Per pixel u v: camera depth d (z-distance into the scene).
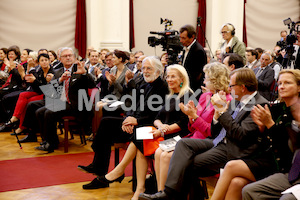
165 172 2.98
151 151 3.30
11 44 9.01
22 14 9.02
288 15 11.26
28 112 5.86
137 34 9.84
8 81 7.12
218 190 2.50
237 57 3.88
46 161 4.81
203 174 2.82
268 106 2.54
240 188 2.44
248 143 2.55
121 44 8.89
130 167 4.59
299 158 2.23
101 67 6.94
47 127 5.29
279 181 2.27
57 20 9.21
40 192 3.66
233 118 2.71
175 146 2.91
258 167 2.46
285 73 2.38
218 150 2.81
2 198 3.48
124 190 3.76
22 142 5.96
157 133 3.28
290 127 2.33
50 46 9.23
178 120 3.35
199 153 2.87
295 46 5.63
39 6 9.10
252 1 10.75
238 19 10.09
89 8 8.95
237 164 2.46
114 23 8.87
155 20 9.97
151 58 3.70
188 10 10.20
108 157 3.89
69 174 4.26
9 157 5.00
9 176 4.16
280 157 2.39
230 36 5.70
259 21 10.91
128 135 3.84
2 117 6.82
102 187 3.82
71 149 5.49
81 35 9.13
